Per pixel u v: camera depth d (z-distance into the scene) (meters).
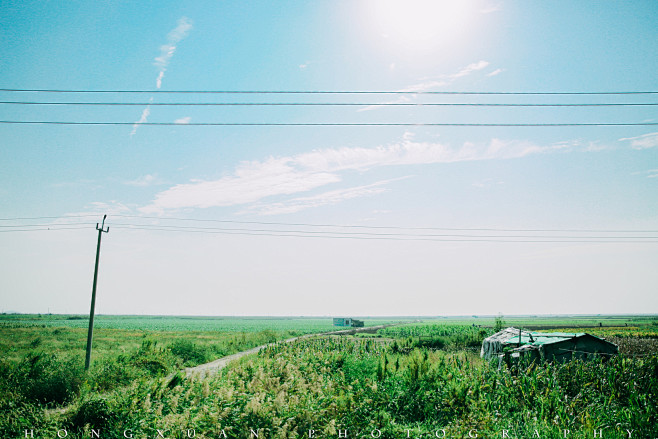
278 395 13.88
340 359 24.27
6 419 13.49
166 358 32.44
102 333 81.31
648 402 13.67
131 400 13.88
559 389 15.48
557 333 26.03
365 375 20.69
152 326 144.75
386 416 13.60
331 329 138.00
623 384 15.53
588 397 15.03
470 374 17.73
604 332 76.38
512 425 13.19
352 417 13.02
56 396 18.83
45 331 79.44
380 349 40.94
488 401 14.77
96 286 28.25
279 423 12.33
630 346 43.09
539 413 13.91
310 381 18.36
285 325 184.50
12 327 90.88
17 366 21.88
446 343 53.75
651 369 15.99
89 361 26.81
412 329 110.94
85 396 14.73
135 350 38.50
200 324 179.62
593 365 17.81
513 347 24.27
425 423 14.03
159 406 13.84
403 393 15.62
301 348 41.53
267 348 38.94
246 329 137.25
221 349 49.25
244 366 22.89
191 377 17.66
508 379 16.47
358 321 158.25
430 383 16.12
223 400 13.50
